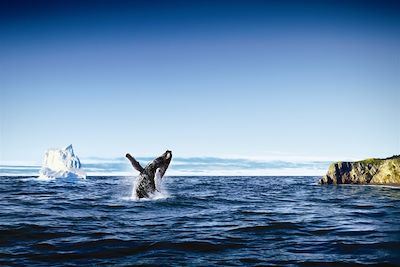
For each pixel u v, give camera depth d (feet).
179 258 31.83
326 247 36.35
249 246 36.65
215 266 29.35
